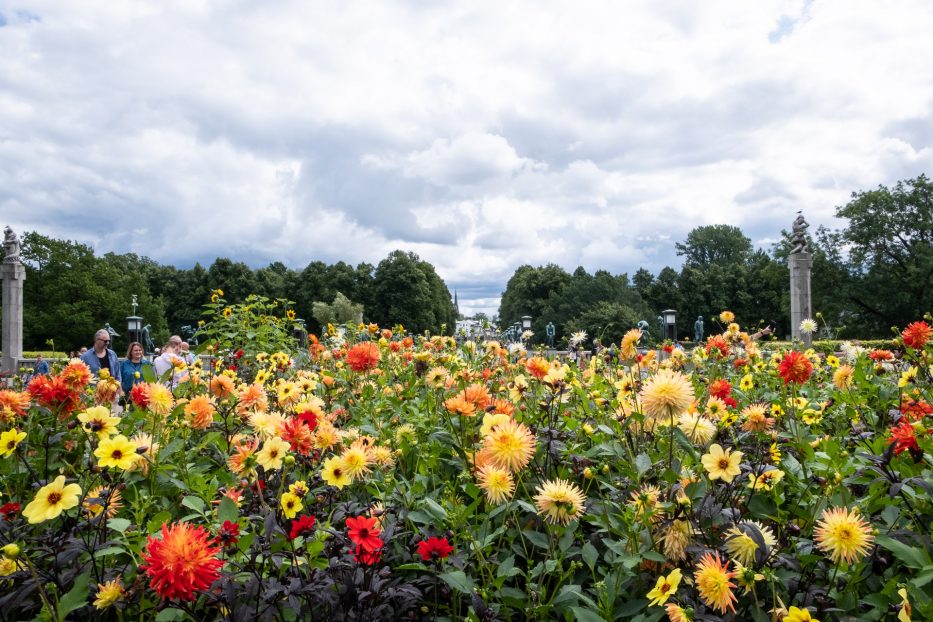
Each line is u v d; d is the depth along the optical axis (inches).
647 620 61.3
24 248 1827.0
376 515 76.2
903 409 107.0
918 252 1544.0
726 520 69.9
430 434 99.9
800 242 951.0
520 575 78.7
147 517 81.3
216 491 81.5
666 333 733.3
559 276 2869.1
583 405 113.3
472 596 62.1
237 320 256.5
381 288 2736.2
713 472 68.7
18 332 978.1
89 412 81.6
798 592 66.4
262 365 180.7
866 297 1599.4
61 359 144.5
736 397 140.0
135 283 2010.3
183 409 99.3
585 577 75.6
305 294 2753.4
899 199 1625.2
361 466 77.9
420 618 70.7
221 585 60.4
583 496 71.9
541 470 89.0
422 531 76.9
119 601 62.3
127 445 72.7
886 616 65.8
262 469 85.9
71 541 66.6
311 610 62.7
